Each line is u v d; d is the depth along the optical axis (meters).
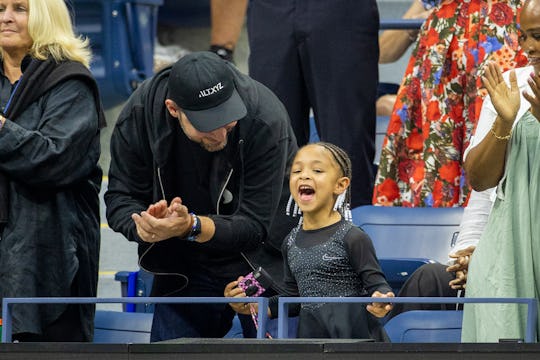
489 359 7.16
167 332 10.84
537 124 9.74
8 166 10.41
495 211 9.77
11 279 10.41
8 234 10.51
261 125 10.39
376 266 10.20
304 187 10.45
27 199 10.58
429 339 10.57
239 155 10.37
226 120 10.00
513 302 8.84
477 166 9.77
